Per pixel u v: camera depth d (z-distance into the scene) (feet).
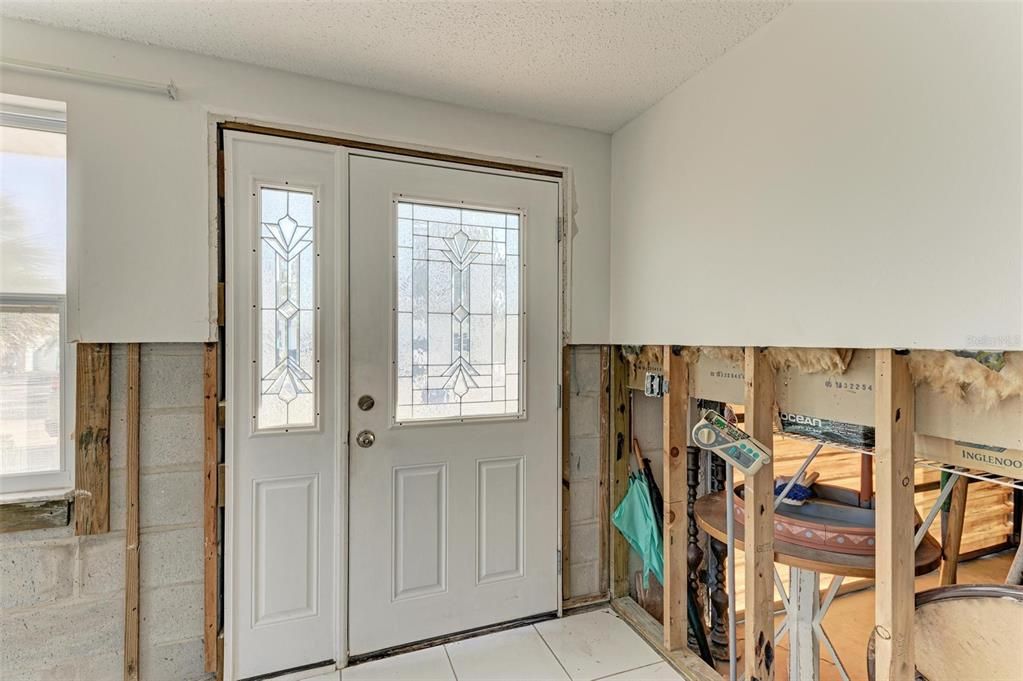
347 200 6.21
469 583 6.81
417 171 6.56
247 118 5.78
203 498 5.66
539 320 7.25
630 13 4.83
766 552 5.05
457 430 6.79
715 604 7.30
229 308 5.73
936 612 4.30
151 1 4.67
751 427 5.08
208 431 5.64
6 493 5.13
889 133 3.87
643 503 7.34
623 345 7.49
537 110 6.89
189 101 5.55
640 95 6.46
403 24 5.02
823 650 7.23
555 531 7.32
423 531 6.58
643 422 7.77
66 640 5.17
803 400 4.84
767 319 4.98
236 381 5.76
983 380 3.44
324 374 6.14
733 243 5.40
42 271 5.32
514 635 6.81
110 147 5.25
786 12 4.75
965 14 3.40
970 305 3.38
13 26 4.95
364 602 6.27
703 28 5.06
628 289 7.26
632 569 7.78
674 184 6.32
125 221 5.32
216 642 5.65
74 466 5.26
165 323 5.46
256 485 5.84
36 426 5.26
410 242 6.55
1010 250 3.17
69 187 5.12
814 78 4.48
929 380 3.82
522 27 5.08
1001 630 3.92
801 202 4.61
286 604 5.94
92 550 5.24
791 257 4.72
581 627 7.02
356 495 6.25
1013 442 3.33
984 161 3.30
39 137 5.34
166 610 5.51
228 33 5.19
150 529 5.46
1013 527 9.10
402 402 6.50
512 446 7.09
